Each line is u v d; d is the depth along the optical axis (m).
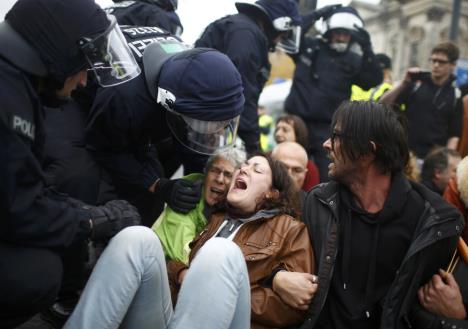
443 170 4.07
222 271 1.97
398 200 2.16
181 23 3.54
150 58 2.60
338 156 2.21
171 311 2.13
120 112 2.55
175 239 2.63
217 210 2.63
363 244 2.20
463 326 2.10
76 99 2.80
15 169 1.72
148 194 2.92
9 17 1.88
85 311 1.93
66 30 1.91
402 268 2.10
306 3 5.30
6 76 1.78
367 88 4.64
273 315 2.23
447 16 18.78
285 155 3.20
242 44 3.38
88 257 2.58
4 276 1.79
